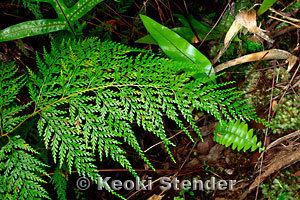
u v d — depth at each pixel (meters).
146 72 1.51
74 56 1.62
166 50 2.24
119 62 1.57
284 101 2.47
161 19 2.87
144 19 2.19
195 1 2.95
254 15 2.22
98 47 1.68
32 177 1.44
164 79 1.48
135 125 2.70
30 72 1.63
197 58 2.23
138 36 2.81
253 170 2.40
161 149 2.72
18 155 1.58
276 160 2.28
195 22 2.68
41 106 1.53
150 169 2.64
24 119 1.55
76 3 2.19
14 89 1.66
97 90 1.49
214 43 2.69
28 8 2.49
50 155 2.23
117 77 1.51
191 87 1.45
